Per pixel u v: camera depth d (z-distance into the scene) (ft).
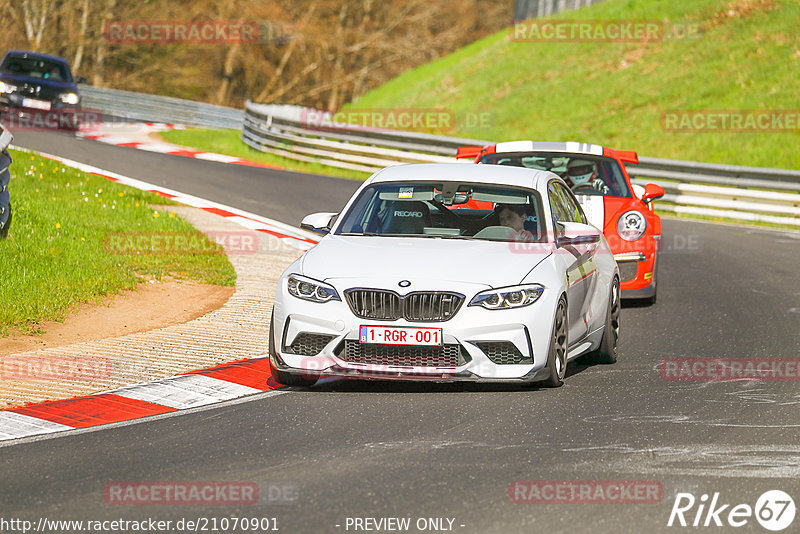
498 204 99.35
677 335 119.03
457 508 60.03
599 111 384.88
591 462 69.36
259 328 115.75
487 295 86.33
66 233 151.74
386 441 74.13
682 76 390.01
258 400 86.58
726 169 246.68
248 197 227.61
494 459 69.82
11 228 148.56
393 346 86.07
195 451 71.72
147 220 174.29
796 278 162.50
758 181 243.81
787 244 203.82
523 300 86.89
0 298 115.44
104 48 627.05
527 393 89.51
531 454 71.10
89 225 160.86
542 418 80.94
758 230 226.38
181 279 141.08
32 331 109.50
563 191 110.63
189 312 123.95
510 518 58.49
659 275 165.48
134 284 132.87
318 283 88.07
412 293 85.92
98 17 614.75
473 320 85.56
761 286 154.71
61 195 185.47
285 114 345.51
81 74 624.59
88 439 74.59
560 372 91.50
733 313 132.87
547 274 89.56
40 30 596.70
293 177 271.08
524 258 91.40
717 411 83.97
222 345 107.04
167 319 119.85
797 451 72.38
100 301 124.16
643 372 99.60
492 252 92.17
